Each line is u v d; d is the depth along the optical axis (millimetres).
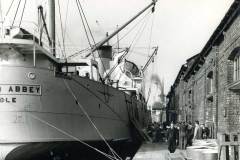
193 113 34219
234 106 17859
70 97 16172
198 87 30500
